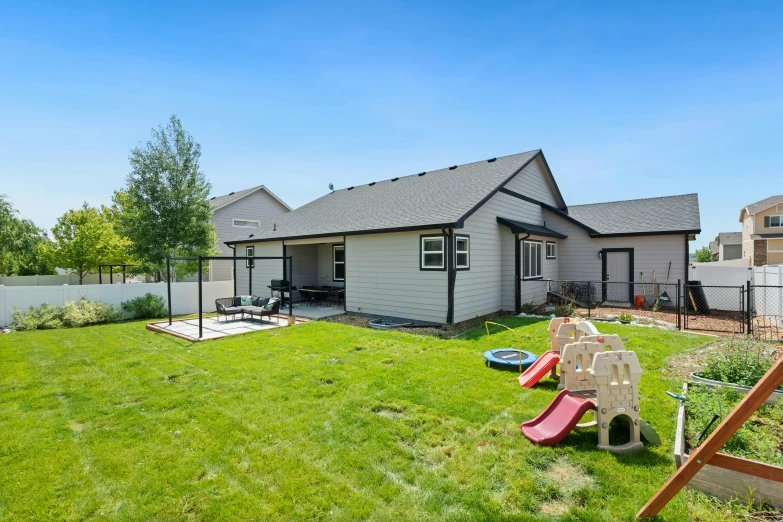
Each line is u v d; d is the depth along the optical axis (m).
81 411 4.42
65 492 2.87
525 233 11.41
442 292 9.62
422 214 10.41
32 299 10.77
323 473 3.08
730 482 2.66
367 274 11.48
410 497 2.76
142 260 16.55
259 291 16.03
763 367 4.75
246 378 5.57
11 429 3.95
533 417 4.10
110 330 9.81
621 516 2.51
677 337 7.82
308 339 8.14
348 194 16.77
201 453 3.41
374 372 5.75
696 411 3.84
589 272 14.60
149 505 2.70
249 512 2.61
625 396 3.44
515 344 7.48
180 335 8.70
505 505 2.66
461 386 5.11
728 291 12.50
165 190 16.28
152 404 4.60
